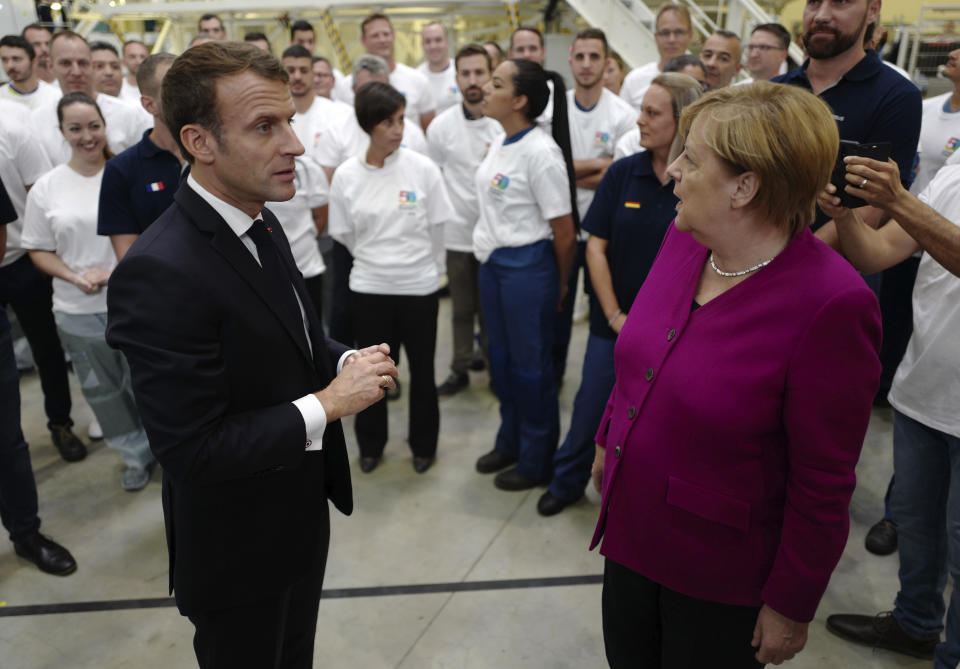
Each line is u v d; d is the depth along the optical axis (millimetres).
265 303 1169
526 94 2363
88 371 2732
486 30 6422
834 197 1361
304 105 3775
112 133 3760
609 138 3387
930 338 1655
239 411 1171
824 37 1864
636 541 1223
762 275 1048
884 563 2367
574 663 1971
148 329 1049
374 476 2957
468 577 2320
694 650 1229
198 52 1056
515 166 2453
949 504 1642
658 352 1155
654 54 5094
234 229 1154
